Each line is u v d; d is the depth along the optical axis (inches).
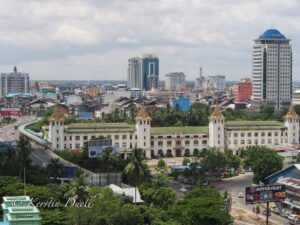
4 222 6648.6
